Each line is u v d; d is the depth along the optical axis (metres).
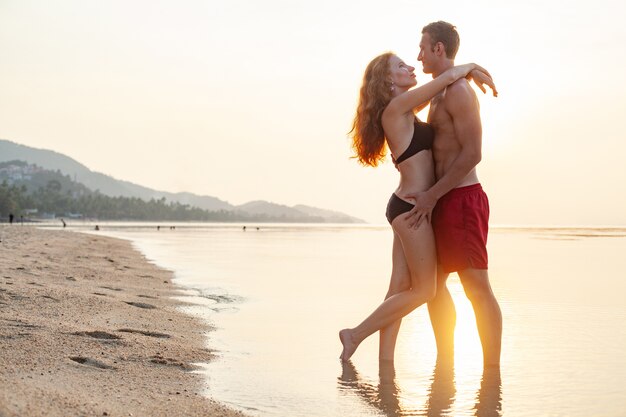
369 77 5.45
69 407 3.33
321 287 10.69
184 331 6.19
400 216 5.25
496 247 28.67
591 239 42.25
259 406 3.93
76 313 6.33
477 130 5.05
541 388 4.44
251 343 5.87
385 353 5.30
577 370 4.96
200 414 3.62
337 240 38.59
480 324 5.15
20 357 4.35
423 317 7.58
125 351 4.93
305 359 5.30
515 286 10.95
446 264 5.24
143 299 8.23
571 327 6.80
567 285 11.06
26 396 3.38
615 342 6.00
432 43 5.43
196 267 14.86
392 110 5.21
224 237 43.00
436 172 5.34
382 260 18.17
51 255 14.67
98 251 19.19
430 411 3.90
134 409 3.53
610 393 4.32
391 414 3.84
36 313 6.07
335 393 4.28
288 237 45.06
